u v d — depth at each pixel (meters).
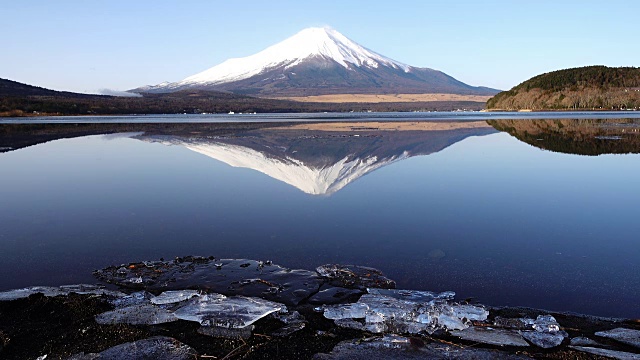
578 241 8.12
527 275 6.64
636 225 9.04
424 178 14.29
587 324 5.14
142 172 15.94
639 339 4.69
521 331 4.91
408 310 5.35
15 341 4.74
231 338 4.76
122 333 4.84
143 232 8.88
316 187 13.04
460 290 6.18
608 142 24.34
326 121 54.25
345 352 4.48
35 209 10.75
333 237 8.44
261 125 45.56
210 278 6.50
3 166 17.80
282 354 4.46
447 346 4.57
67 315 5.29
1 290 6.23
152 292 6.09
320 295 5.94
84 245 8.11
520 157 19.02
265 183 13.68
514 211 10.20
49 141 28.31
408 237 8.42
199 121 58.06
